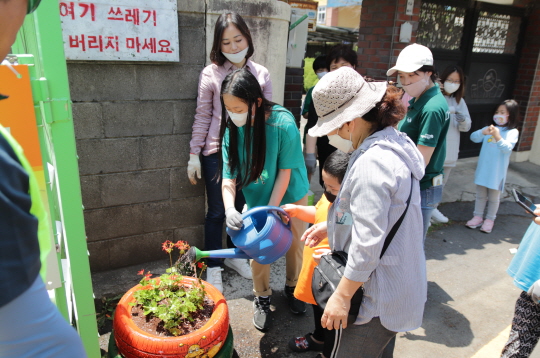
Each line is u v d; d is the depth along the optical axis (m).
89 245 3.11
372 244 1.45
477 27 6.21
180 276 2.23
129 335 1.89
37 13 1.36
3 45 0.87
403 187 1.51
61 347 0.95
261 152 2.26
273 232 2.11
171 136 3.17
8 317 0.85
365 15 5.43
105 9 2.67
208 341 1.92
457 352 2.66
